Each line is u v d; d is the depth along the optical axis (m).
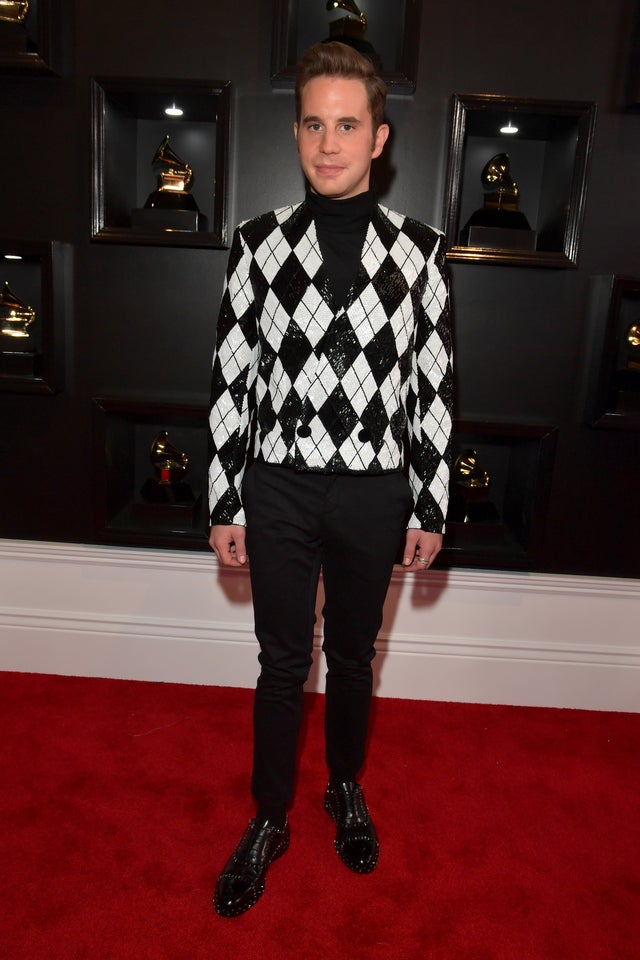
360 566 1.37
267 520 1.34
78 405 2.01
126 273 1.93
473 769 1.82
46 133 1.86
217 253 1.91
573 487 2.02
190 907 1.37
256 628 1.42
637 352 1.93
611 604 2.08
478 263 1.84
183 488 2.07
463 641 2.11
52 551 2.08
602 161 1.84
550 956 1.31
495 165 1.85
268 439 1.34
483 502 2.12
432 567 2.06
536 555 1.97
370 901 1.41
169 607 2.12
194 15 1.80
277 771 1.42
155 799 1.66
